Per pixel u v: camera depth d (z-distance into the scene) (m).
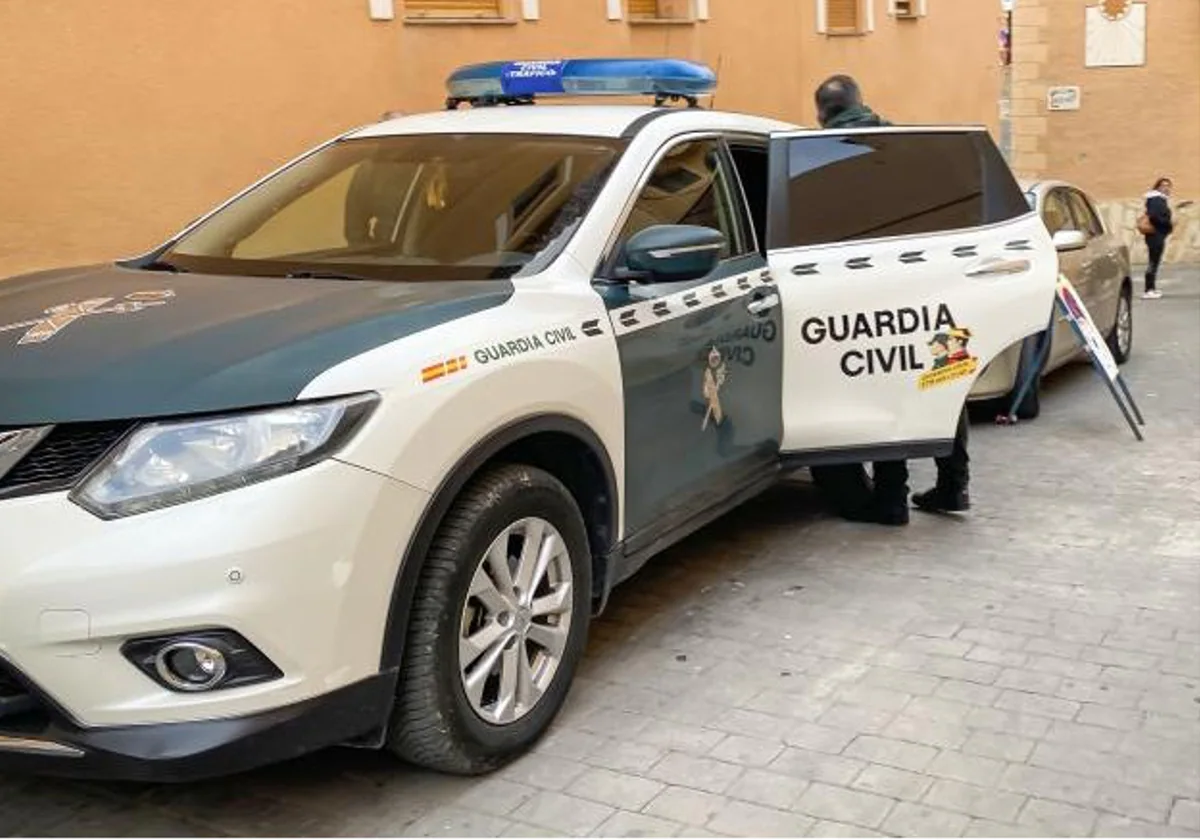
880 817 3.25
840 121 6.77
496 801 3.37
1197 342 11.71
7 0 6.45
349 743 3.13
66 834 3.24
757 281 4.75
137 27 7.06
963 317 5.16
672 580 5.04
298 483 2.84
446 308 3.40
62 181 6.79
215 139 7.54
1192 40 19.59
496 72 5.34
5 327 3.34
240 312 3.32
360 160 4.58
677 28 11.31
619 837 3.18
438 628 3.21
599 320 3.82
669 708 3.89
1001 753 3.57
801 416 5.00
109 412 2.84
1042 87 20.36
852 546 5.45
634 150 4.32
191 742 2.79
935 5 16.33
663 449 4.17
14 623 2.73
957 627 4.52
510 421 3.38
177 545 2.74
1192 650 4.29
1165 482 6.49
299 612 2.84
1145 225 15.91
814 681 4.08
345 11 8.25
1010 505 6.08
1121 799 3.32
